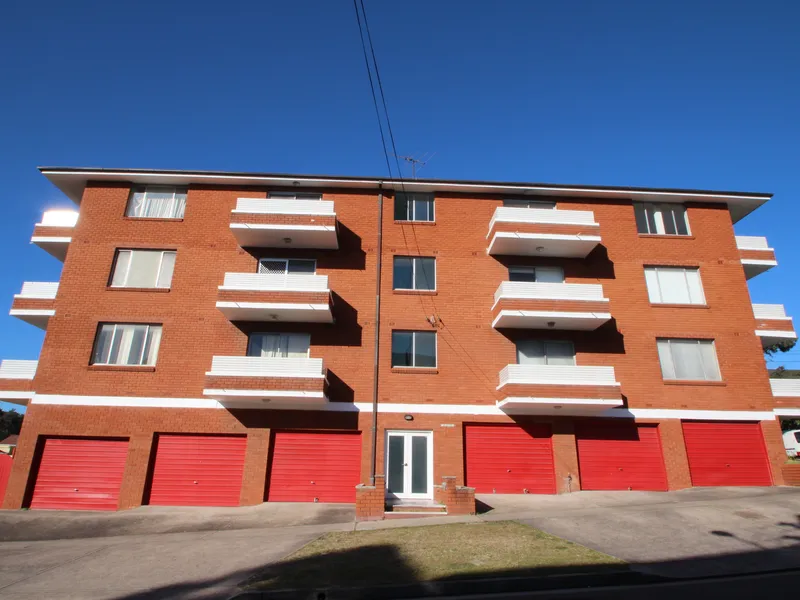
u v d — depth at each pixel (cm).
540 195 2259
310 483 1808
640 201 2281
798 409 1994
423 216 2212
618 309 2088
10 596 863
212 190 2161
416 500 1759
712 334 2072
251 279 1911
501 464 1886
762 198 2253
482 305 2067
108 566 1039
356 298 2041
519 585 859
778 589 833
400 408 1898
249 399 1805
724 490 1797
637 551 1044
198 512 1642
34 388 1827
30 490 1734
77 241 2038
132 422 1817
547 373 1853
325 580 881
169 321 1947
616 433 1942
